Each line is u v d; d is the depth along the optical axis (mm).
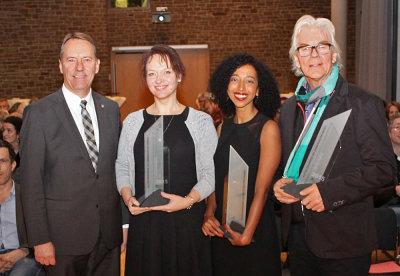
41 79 9289
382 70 6539
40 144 1905
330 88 1635
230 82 1913
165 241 1953
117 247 2156
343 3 8094
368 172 1510
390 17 6371
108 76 9344
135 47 9312
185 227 1945
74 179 1956
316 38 1651
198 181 1979
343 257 1652
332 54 1675
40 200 1912
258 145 1854
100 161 2004
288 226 1817
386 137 1528
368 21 7004
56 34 9188
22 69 9250
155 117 1998
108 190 2027
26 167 1896
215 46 9406
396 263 2617
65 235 1963
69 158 1945
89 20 9180
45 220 1930
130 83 9422
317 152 1579
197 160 1979
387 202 3402
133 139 1997
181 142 1951
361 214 1646
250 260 1915
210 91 2092
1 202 2512
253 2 9312
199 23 9359
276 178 1902
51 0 9102
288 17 9328
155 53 1939
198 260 1960
